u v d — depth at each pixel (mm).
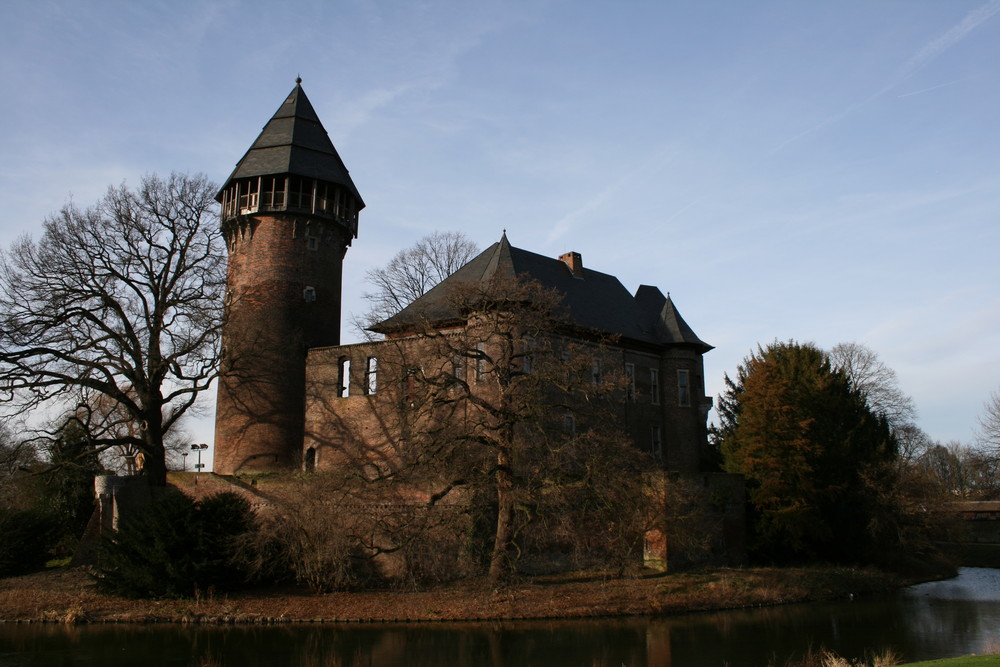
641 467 31438
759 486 37938
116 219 34688
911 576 41062
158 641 23219
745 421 38938
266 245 41344
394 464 34688
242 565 29188
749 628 25281
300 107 43906
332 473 29812
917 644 23250
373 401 37562
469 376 34344
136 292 34969
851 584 34656
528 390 26922
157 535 28203
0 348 32469
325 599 28062
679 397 42344
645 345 41656
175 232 35906
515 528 30125
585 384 27203
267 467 39094
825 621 26859
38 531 34469
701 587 30625
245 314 40656
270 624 25344
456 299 27781
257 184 41656
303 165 42094
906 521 40562
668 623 25875
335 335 42969
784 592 31516
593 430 27156
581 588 29422
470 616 25906
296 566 29234
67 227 33781
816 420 39438
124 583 28672
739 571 34094
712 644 22828
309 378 39969
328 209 42938
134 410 35000
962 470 80500
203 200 36500
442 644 22500
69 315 33219
